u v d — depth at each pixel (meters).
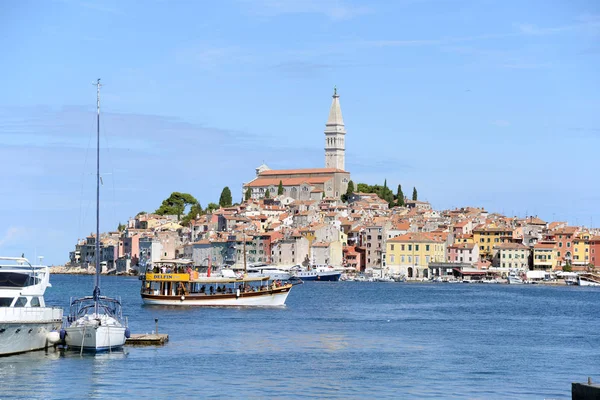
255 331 153.62
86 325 117.31
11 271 113.31
